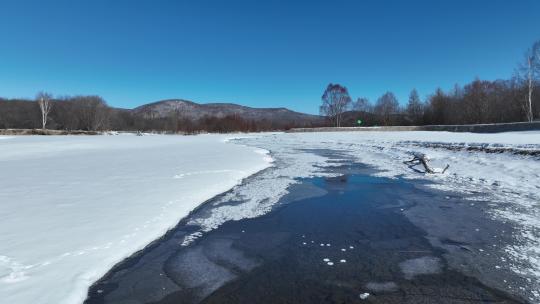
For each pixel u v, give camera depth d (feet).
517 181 41.06
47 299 14.57
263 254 21.18
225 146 100.53
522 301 15.62
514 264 19.42
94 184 36.91
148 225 24.20
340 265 19.60
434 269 18.97
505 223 26.71
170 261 20.01
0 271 16.65
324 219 28.35
